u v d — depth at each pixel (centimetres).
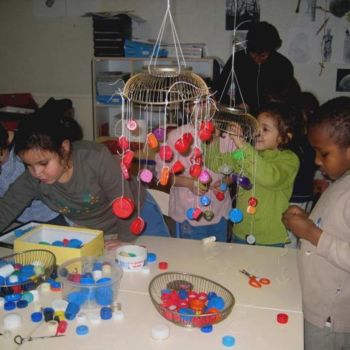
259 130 180
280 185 186
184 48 364
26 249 138
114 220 174
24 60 429
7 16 420
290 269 143
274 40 292
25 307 117
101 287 117
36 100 433
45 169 140
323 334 133
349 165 128
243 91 296
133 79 122
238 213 159
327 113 126
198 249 157
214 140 179
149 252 153
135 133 192
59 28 415
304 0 360
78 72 423
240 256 152
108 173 153
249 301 121
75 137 160
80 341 103
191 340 103
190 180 192
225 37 382
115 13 372
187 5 384
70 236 153
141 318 112
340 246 121
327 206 132
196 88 124
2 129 171
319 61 370
